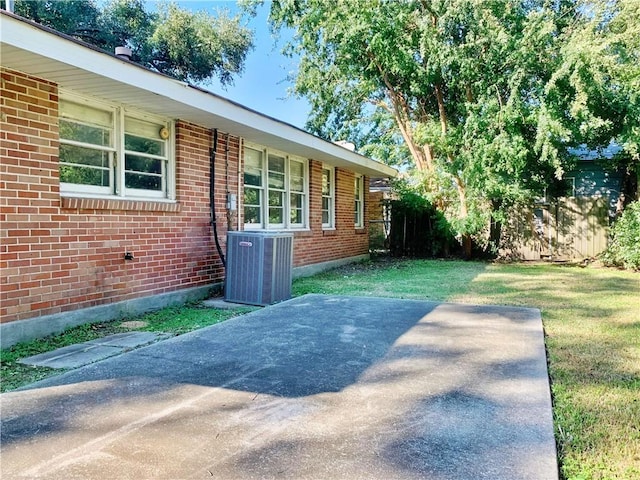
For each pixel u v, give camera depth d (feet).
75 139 16.39
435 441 7.61
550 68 33.94
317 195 33.37
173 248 20.39
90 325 16.19
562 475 6.76
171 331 15.62
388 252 48.85
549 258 41.27
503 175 37.68
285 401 9.34
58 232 15.24
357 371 11.18
